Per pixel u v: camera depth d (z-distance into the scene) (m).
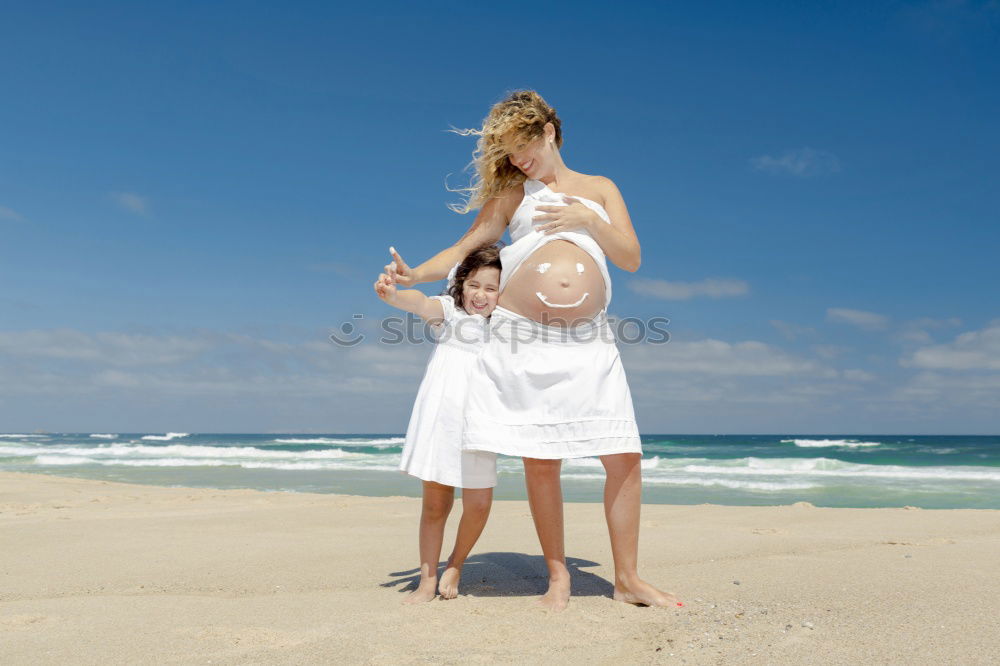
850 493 10.91
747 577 3.46
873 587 3.14
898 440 55.38
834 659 2.11
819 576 3.44
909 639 2.29
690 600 2.98
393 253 2.89
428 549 3.06
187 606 2.94
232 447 33.84
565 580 2.93
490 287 3.09
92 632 2.54
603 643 2.35
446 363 3.09
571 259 2.93
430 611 2.79
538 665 2.12
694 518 6.11
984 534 5.08
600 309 3.01
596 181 3.21
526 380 2.89
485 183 3.21
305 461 21.92
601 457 3.03
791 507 7.04
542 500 2.93
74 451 27.78
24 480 11.50
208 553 4.32
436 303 3.12
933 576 3.37
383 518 6.07
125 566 3.93
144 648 2.33
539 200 3.10
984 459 24.17
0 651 2.34
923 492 10.95
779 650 2.20
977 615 2.59
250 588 3.42
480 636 2.44
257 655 2.24
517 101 3.06
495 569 3.74
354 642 2.35
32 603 3.03
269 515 6.32
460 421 3.00
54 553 4.34
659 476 14.64
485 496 2.99
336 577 3.64
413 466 3.02
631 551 2.98
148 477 14.80
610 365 2.98
